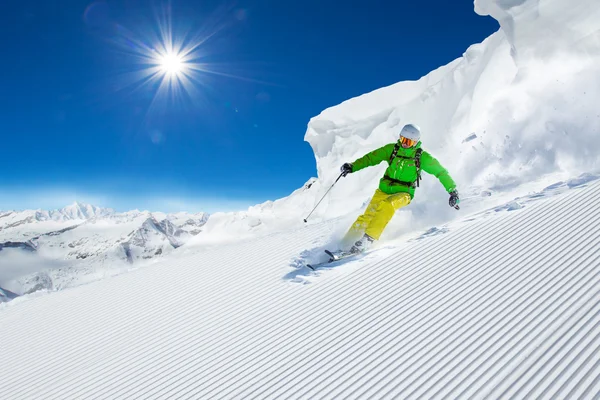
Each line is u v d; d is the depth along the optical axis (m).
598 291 3.26
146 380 3.57
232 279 5.30
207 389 3.27
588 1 8.27
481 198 6.30
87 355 4.20
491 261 4.16
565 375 2.55
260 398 3.02
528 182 6.71
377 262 4.79
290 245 6.20
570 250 3.97
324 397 2.89
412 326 3.45
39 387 3.81
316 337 3.62
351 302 4.07
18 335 5.00
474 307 3.49
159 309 4.88
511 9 9.02
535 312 3.22
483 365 2.82
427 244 4.93
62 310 5.51
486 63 10.63
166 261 6.82
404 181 5.42
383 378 2.94
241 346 3.75
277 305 4.35
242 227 17.95
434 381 2.79
